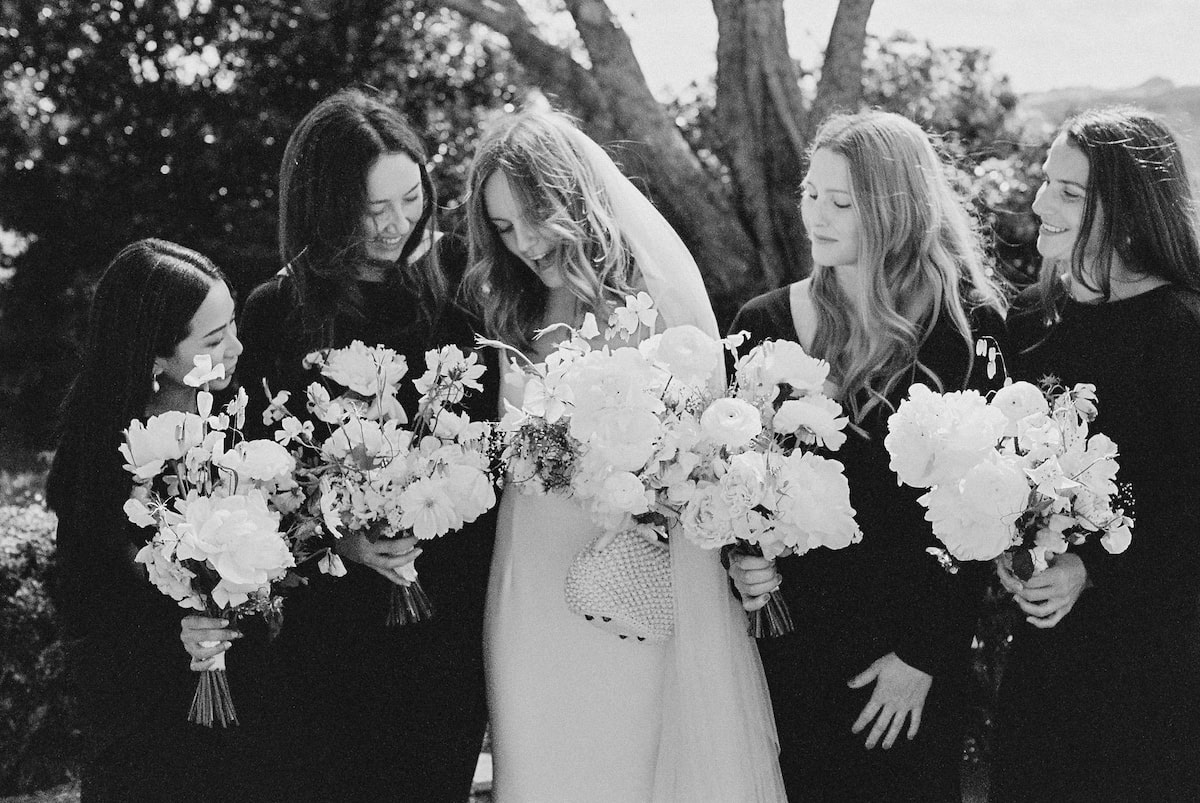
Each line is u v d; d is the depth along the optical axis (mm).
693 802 3502
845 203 3416
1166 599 3352
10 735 5164
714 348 3188
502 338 3568
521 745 3488
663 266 3525
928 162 3490
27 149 7551
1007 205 6277
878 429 3480
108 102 7516
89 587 3424
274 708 3545
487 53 7930
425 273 3705
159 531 3176
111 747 3461
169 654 3428
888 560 3492
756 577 3348
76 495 3416
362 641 3725
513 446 3279
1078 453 3139
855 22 6711
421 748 3740
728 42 6805
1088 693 3412
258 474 3150
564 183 3393
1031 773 3506
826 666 3586
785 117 6707
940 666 3488
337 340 3646
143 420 3416
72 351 7746
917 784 3539
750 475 3127
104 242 7602
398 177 3568
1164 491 3357
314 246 3621
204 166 7469
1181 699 3361
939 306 3463
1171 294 3395
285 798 3557
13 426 7891
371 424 3285
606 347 3203
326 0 7484
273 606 3252
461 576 3674
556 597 3461
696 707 3463
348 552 3447
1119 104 3600
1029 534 3193
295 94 7586
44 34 7469
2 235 7879
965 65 7234
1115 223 3379
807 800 3645
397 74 7730
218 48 7555
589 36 6984
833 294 3553
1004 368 3514
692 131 7777
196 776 3455
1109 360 3416
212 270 3479
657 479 3207
